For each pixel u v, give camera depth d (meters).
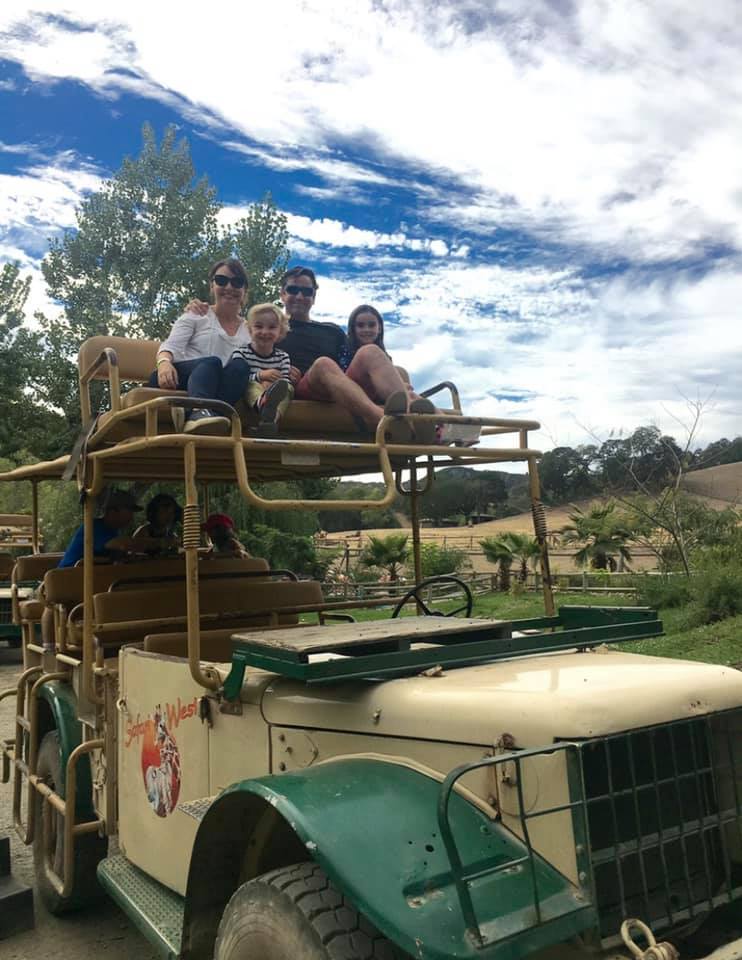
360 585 24.89
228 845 2.88
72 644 4.83
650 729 2.50
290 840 2.85
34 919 4.64
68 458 4.84
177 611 4.75
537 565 28.97
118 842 4.23
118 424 4.05
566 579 25.56
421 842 2.29
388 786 2.52
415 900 2.11
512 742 2.42
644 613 3.62
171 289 24.38
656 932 2.46
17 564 5.80
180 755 3.61
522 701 2.46
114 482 5.96
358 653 3.37
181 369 4.48
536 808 2.36
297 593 5.26
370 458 5.10
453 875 2.09
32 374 26.67
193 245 24.59
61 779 4.61
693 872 2.58
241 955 2.53
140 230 24.66
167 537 5.85
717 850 2.66
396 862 2.21
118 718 4.17
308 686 3.06
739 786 2.74
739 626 12.42
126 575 5.11
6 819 6.46
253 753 3.21
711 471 62.50
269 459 4.68
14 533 13.17
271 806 2.71
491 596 24.31
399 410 3.95
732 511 23.25
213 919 2.92
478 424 4.21
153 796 3.81
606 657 3.17
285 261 23.36
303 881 2.46
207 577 5.32
